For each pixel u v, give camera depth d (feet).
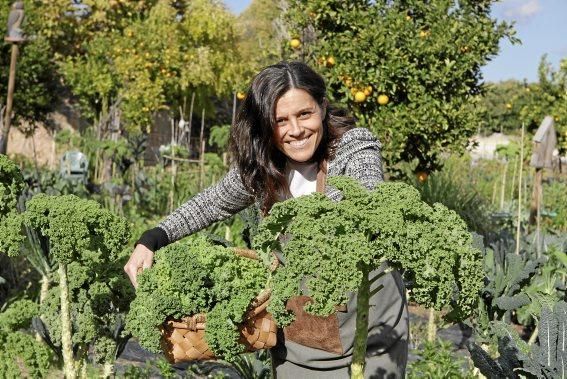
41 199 8.02
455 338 18.25
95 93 72.69
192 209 8.05
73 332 9.01
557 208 40.47
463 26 22.07
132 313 6.54
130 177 40.70
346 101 22.22
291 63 7.48
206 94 83.66
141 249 7.64
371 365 7.77
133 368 12.40
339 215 5.37
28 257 11.92
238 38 87.71
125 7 81.61
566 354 7.87
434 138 22.26
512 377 8.19
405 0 22.63
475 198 26.40
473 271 5.61
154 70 74.38
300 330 7.86
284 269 5.42
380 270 7.61
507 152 30.73
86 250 8.43
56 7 78.13
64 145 53.21
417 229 5.40
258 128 7.73
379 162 7.47
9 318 9.50
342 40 21.94
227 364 13.53
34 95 68.39
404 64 21.50
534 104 51.19
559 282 15.92
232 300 6.36
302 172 7.82
